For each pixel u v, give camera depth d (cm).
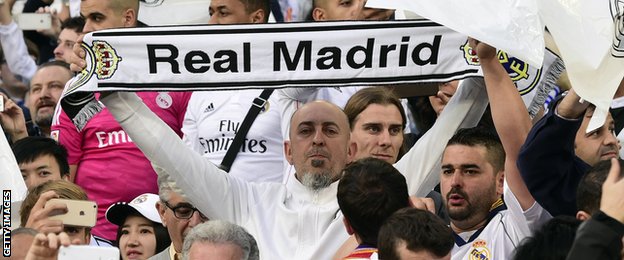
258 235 884
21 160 1055
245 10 1099
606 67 787
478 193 873
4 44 1420
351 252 799
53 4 1438
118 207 999
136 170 1114
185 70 891
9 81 1430
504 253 855
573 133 807
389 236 704
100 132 1118
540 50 789
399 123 978
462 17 796
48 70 1258
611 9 789
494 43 791
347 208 788
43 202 827
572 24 790
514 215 852
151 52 889
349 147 912
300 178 898
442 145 912
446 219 982
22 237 816
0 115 1129
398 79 891
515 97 843
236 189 902
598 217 625
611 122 922
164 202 928
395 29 887
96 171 1115
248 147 1043
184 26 889
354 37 888
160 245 1000
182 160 889
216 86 892
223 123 1062
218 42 889
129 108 893
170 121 1109
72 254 748
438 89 995
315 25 888
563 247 688
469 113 913
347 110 983
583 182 759
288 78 891
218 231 786
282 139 1045
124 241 1000
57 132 1123
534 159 815
